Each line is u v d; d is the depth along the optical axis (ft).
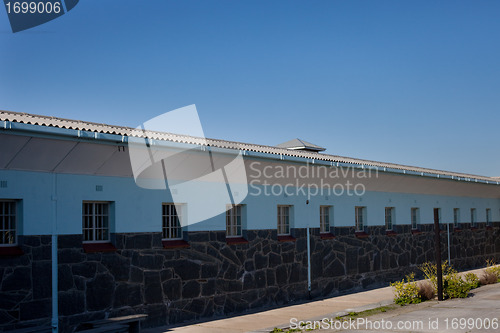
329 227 64.90
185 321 45.98
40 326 35.86
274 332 40.65
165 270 44.86
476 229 97.19
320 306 54.39
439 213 86.79
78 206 39.06
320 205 63.16
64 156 37.22
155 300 43.80
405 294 54.29
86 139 36.65
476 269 93.15
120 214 41.88
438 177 78.13
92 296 39.40
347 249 65.98
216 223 49.90
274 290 55.26
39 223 36.63
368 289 68.13
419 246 80.18
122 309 41.29
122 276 41.57
